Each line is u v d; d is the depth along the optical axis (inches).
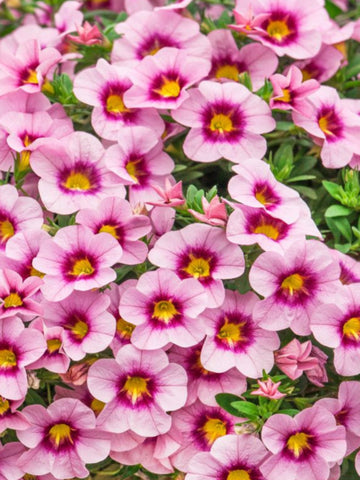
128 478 12.8
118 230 12.3
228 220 11.8
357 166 13.4
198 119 13.0
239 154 12.9
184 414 12.3
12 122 12.8
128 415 12.0
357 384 12.1
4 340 11.8
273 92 13.1
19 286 12.0
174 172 13.6
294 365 11.9
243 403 12.0
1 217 12.5
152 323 11.9
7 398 11.7
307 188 13.4
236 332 12.2
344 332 12.2
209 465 11.9
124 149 12.8
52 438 12.2
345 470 12.7
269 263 11.8
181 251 12.1
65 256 12.0
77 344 11.9
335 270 11.9
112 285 12.2
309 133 13.4
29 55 13.6
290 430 11.8
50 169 12.6
